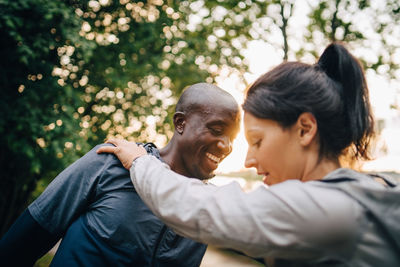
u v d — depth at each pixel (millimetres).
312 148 854
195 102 1283
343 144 861
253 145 889
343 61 867
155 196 864
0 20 3289
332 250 714
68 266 1172
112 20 4996
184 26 5820
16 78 3648
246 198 779
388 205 708
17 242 1240
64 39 3848
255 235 743
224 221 760
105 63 4918
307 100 829
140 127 5457
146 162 985
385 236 700
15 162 4102
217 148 1278
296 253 733
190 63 5488
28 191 4527
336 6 8617
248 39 7863
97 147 1326
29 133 3570
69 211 1246
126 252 1188
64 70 4473
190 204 813
